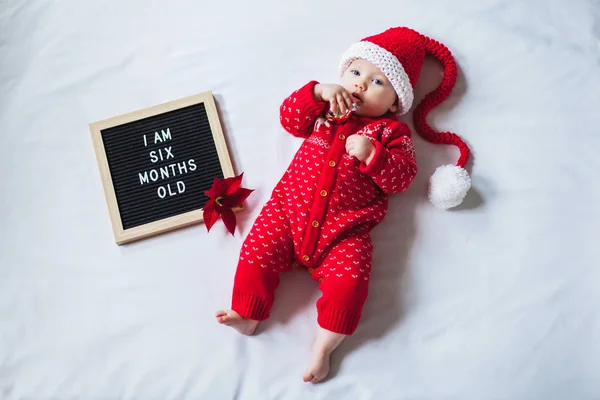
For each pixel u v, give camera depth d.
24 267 1.26
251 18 1.44
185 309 1.22
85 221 1.30
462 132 1.34
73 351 1.19
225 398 1.15
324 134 1.23
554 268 1.23
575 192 1.29
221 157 1.31
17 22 1.45
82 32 1.44
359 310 1.12
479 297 1.21
